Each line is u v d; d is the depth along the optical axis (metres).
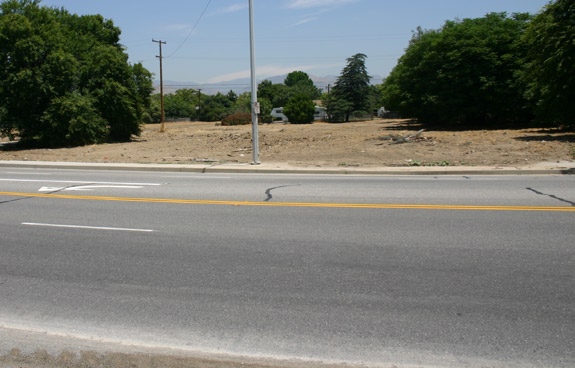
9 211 9.87
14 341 4.16
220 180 14.55
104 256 6.62
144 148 28.92
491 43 40.75
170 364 3.69
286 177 15.19
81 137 32.25
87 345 4.07
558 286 5.21
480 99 41.75
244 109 99.94
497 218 8.48
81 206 10.34
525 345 3.98
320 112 96.50
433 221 8.34
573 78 25.33
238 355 3.89
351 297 5.04
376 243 7.01
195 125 76.81
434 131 37.50
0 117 30.69
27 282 5.66
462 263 6.03
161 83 54.03
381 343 4.06
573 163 16.39
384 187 12.55
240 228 8.09
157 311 4.80
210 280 5.62
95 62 35.25
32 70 31.08
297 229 7.94
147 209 9.90
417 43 46.78
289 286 5.39
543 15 26.30
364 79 85.69
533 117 41.06
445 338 4.12
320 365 3.71
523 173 15.01
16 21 30.53
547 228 7.68
